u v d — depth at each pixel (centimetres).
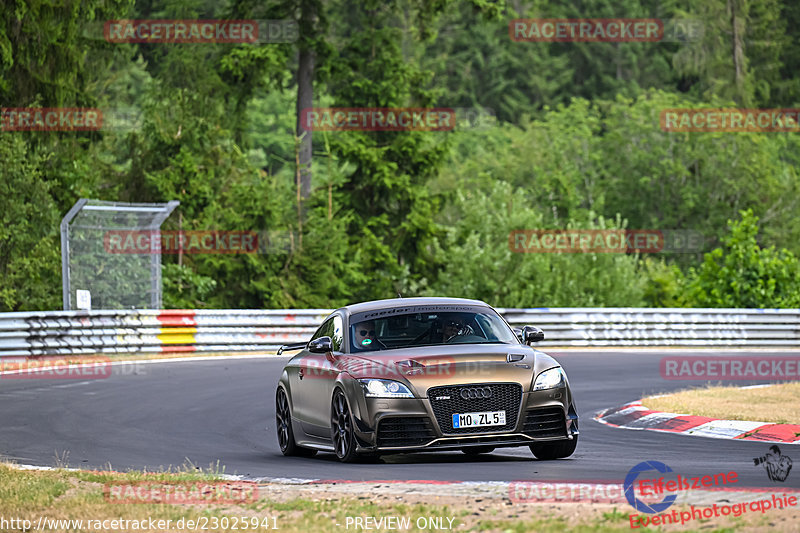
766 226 18912
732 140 19288
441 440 3103
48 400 5206
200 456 3616
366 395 3161
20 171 9625
